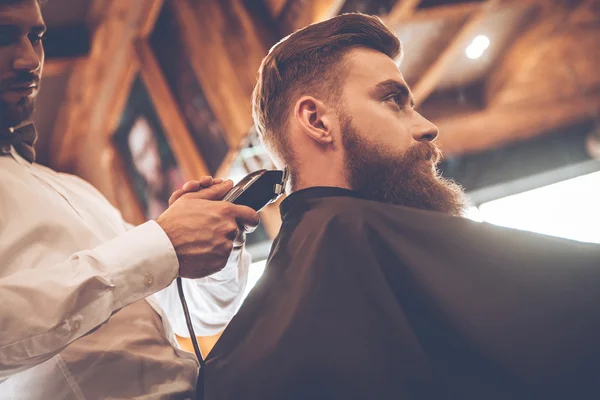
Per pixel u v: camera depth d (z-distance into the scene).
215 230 1.18
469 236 1.06
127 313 1.26
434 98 6.75
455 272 1.03
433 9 4.88
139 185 6.27
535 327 0.96
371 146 1.31
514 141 6.87
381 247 1.10
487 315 0.98
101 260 1.12
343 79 1.36
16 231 1.20
